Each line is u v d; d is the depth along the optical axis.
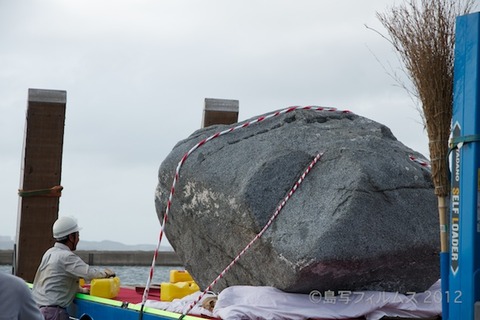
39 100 9.59
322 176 6.06
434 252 5.97
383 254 5.75
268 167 6.18
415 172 6.09
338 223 5.68
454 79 5.04
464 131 4.91
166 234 7.48
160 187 7.29
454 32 5.24
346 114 7.00
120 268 21.73
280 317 5.61
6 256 25.03
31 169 9.62
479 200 4.84
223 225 6.46
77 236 8.11
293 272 5.68
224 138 6.90
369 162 5.96
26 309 3.79
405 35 5.38
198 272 7.11
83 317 7.59
